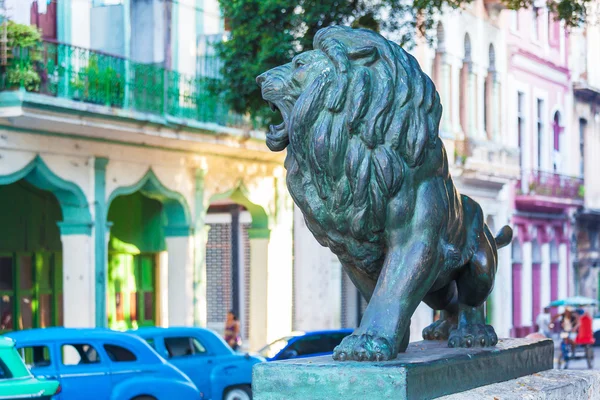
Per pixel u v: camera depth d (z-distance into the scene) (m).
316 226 4.50
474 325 4.98
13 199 20.53
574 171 39.94
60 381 13.91
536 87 36.75
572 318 24.67
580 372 5.41
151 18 21.11
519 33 35.47
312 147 4.34
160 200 22.44
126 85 19.72
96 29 20.14
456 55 30.73
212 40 22.25
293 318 27.58
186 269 22.47
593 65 40.88
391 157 4.30
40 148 18.73
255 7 17.86
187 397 14.69
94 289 19.78
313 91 4.31
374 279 4.61
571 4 15.77
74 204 19.61
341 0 16.77
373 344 4.13
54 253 21.48
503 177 32.50
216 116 22.02
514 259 35.41
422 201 4.38
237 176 24.03
